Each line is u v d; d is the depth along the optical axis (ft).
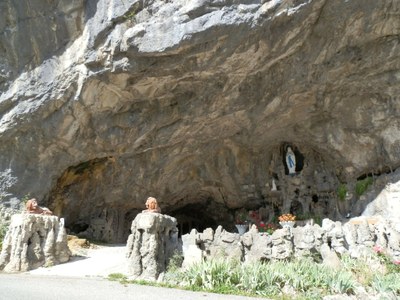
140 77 41.01
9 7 40.86
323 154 57.36
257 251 34.60
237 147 60.13
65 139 46.42
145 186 58.13
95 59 39.42
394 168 49.80
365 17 37.88
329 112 50.60
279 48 39.32
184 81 42.96
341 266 32.91
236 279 29.40
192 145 54.85
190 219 78.84
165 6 37.45
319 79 44.19
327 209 57.06
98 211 58.85
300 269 30.91
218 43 37.29
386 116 47.75
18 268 33.63
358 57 41.93
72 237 44.93
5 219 45.47
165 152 54.80
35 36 41.60
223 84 43.75
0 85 43.65
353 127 50.78
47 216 37.24
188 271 30.45
